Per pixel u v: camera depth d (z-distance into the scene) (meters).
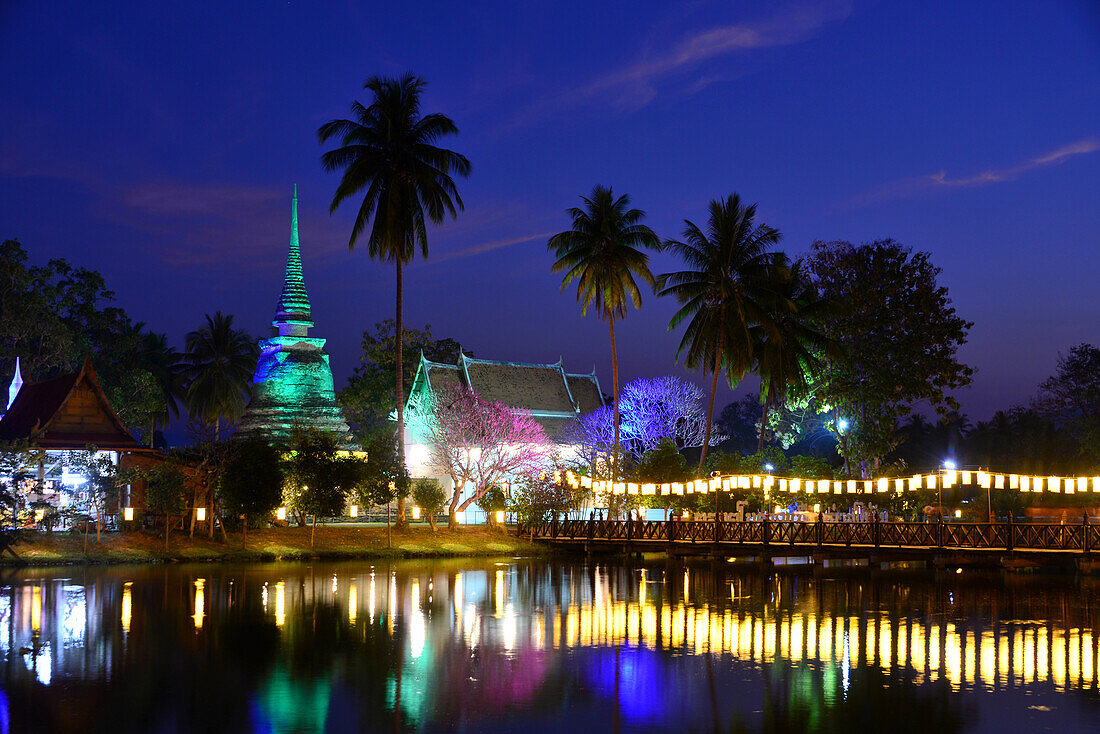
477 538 63.97
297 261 77.31
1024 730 19.77
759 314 65.56
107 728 19.44
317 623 31.77
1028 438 94.44
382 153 60.69
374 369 91.19
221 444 55.78
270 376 74.44
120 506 56.41
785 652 27.61
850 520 65.69
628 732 19.61
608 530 61.91
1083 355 92.19
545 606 36.69
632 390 82.31
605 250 66.94
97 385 60.41
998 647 28.55
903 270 73.12
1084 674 24.78
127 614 32.91
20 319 75.62
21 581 41.91
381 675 24.23
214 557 52.66
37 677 23.61
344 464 57.69
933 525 51.06
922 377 71.25
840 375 72.31
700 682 23.80
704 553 58.53
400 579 45.56
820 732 19.66
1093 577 49.53
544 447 74.44
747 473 66.19
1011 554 48.97
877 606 37.50
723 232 65.62
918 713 20.98
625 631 31.00
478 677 24.12
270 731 19.41
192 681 23.38
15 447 48.62
